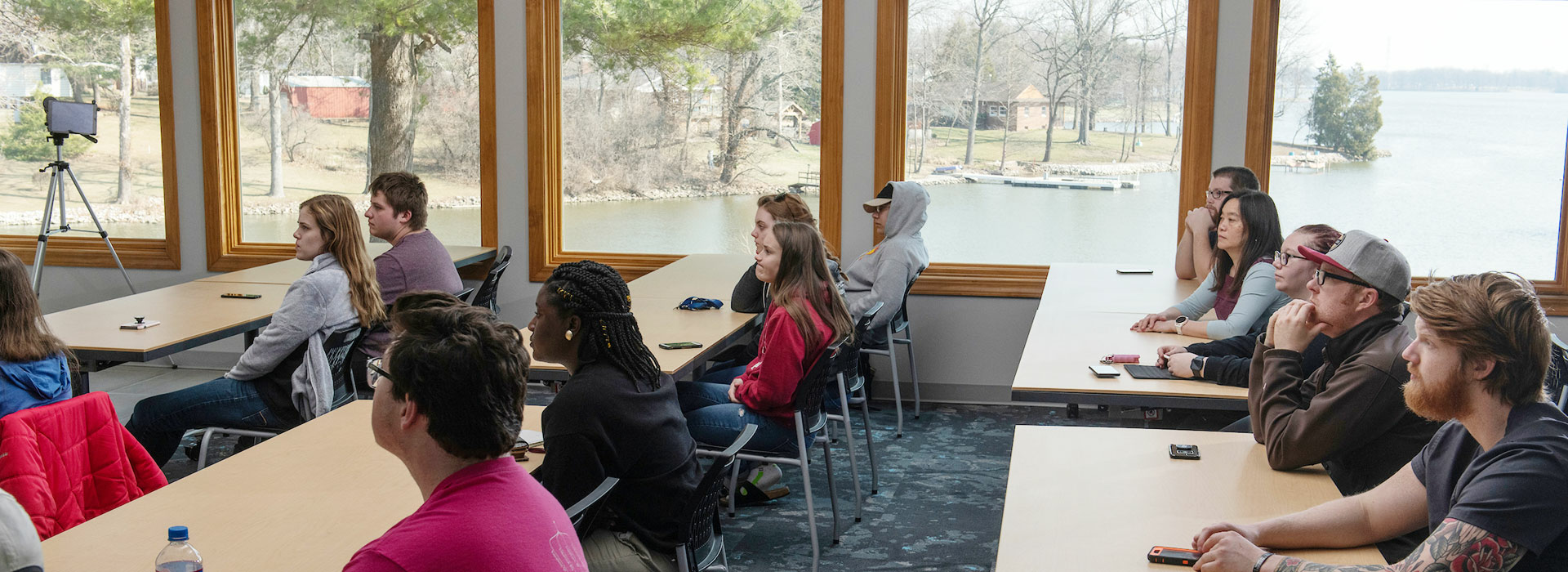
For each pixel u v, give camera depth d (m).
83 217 6.32
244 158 6.20
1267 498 1.95
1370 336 2.09
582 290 2.08
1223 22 5.22
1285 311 2.20
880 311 4.72
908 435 5.00
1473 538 1.43
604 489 1.93
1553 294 5.18
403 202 4.13
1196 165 5.34
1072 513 1.86
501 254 5.22
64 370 2.57
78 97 6.25
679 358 3.35
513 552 1.26
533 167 5.89
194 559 1.61
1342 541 1.72
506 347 1.33
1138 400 2.78
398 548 1.24
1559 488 1.42
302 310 3.41
